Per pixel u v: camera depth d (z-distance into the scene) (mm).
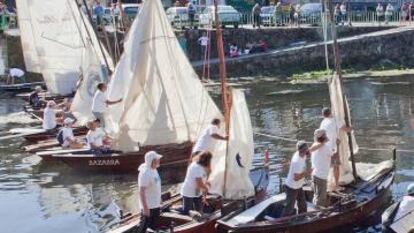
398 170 32469
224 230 21609
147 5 30984
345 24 75500
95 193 30094
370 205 24625
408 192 22000
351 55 70188
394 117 46781
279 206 23438
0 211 27938
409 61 70938
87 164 32750
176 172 32219
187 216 22391
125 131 31984
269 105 53250
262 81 66188
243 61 69250
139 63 31250
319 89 60375
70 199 29375
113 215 27109
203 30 70438
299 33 72812
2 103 56844
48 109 39438
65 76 46938
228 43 71688
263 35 72312
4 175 33500
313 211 22750
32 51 49719
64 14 45625
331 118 25453
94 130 33281
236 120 24016
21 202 29156
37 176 33219
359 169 28328
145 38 31141
